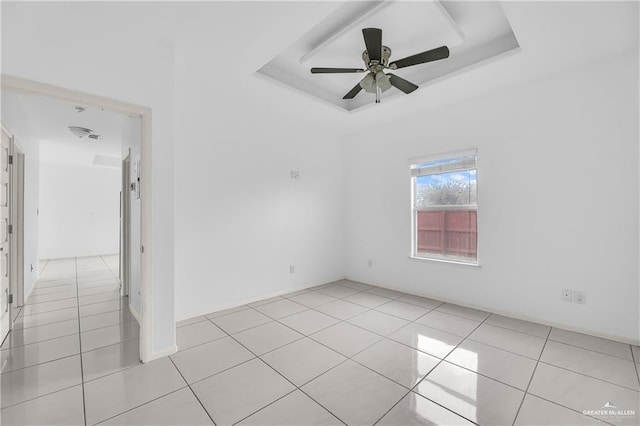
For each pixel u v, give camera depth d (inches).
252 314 133.6
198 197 132.2
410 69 127.5
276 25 85.9
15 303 140.8
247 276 149.9
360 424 64.3
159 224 93.2
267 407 69.9
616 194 103.0
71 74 77.3
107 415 66.9
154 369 86.5
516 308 126.3
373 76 103.8
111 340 106.0
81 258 294.2
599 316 106.8
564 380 80.4
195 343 103.8
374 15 88.4
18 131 129.5
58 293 166.9
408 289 166.2
